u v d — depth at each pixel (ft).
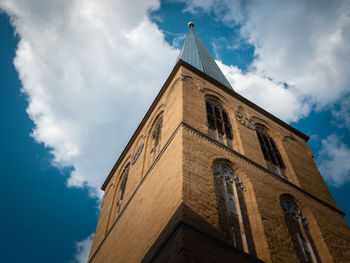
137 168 88.28
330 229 67.82
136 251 56.85
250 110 98.58
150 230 55.01
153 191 63.46
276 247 51.88
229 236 50.08
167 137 72.90
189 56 138.72
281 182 71.41
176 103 80.59
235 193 60.18
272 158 84.64
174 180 55.21
